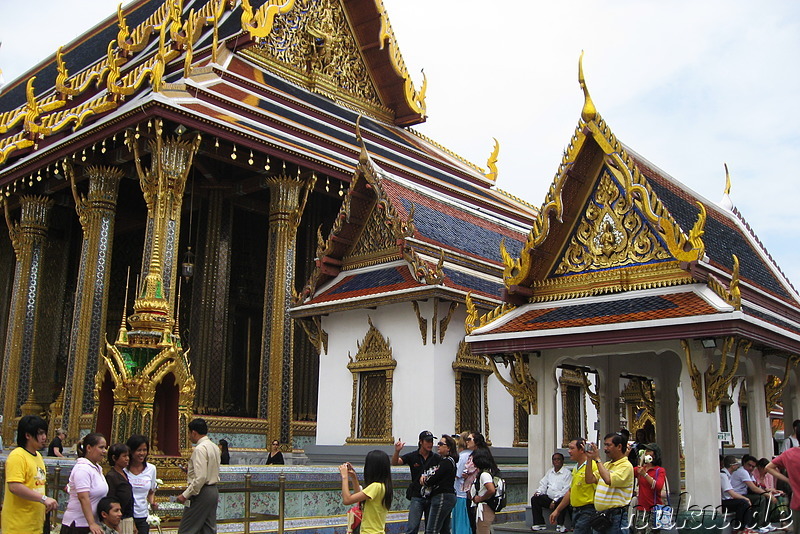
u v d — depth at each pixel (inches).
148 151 845.8
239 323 1109.7
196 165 960.9
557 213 465.1
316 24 1195.9
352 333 687.1
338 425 678.5
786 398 552.1
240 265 1119.0
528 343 448.5
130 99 915.4
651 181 478.6
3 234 1298.0
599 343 422.0
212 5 1085.8
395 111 1327.5
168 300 793.6
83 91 1117.1
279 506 466.6
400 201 689.0
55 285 1206.3
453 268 672.4
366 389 671.1
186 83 875.4
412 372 634.2
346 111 1205.7
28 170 983.6
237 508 472.7
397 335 652.1
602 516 330.6
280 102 1035.9
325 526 502.6
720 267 450.0
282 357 887.7
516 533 440.1
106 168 906.7
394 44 1284.4
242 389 1093.1
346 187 983.0
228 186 1002.1
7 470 287.7
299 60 1168.8
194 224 1079.0
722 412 899.4
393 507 538.6
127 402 500.1
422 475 383.6
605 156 458.3
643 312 418.6
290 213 922.1
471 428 653.9
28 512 289.7
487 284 689.0
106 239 900.6
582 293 465.1
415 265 633.0
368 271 696.4
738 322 386.3
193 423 370.0
